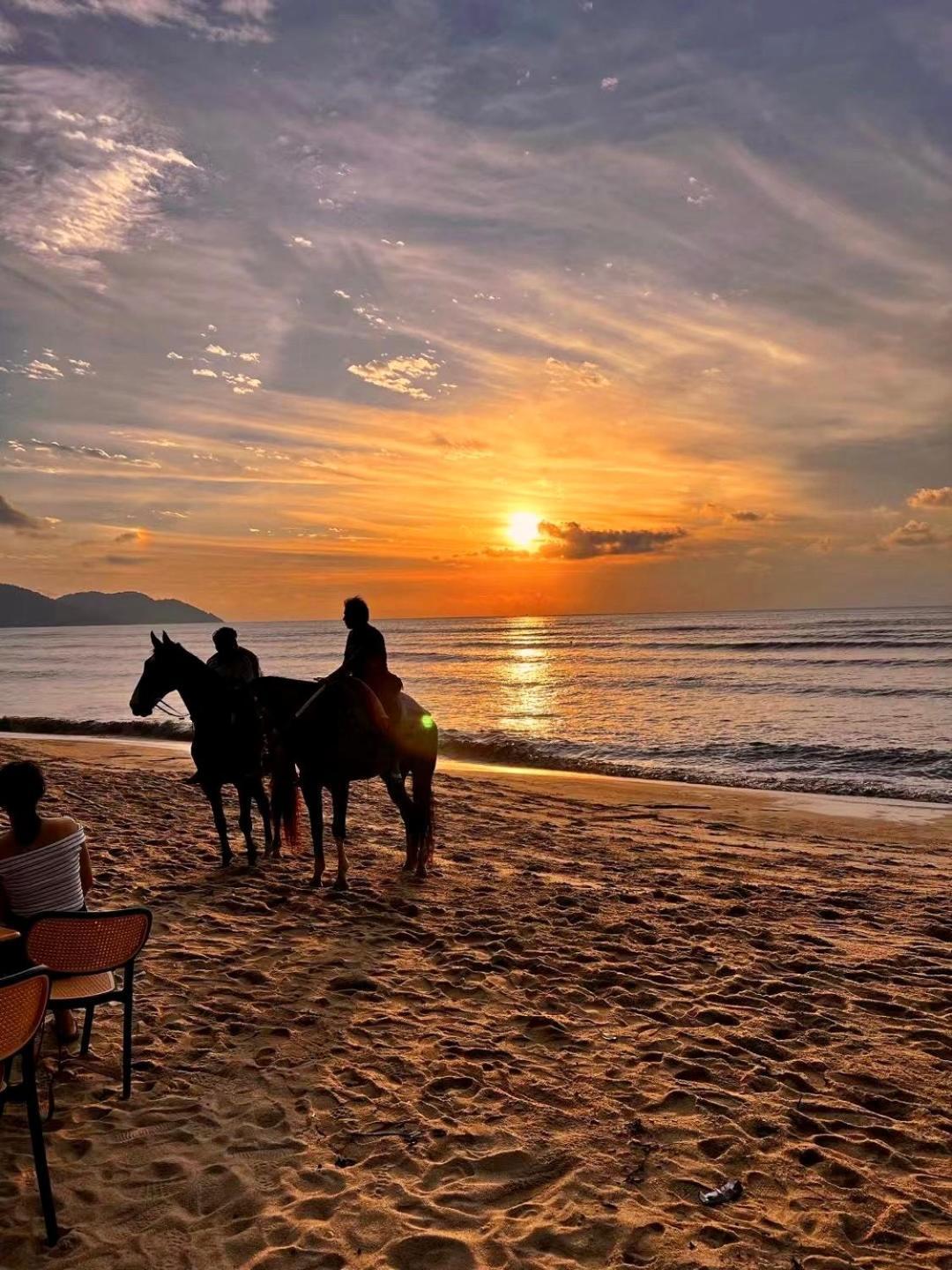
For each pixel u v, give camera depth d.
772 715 28.80
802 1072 4.81
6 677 57.00
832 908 8.27
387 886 8.49
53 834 4.47
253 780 8.91
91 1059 4.75
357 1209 3.51
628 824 12.92
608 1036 5.24
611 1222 3.45
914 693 34.81
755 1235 3.40
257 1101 4.35
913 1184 3.77
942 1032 5.35
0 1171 3.69
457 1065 4.82
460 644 99.94
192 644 124.62
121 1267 3.13
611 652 72.94
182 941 6.71
